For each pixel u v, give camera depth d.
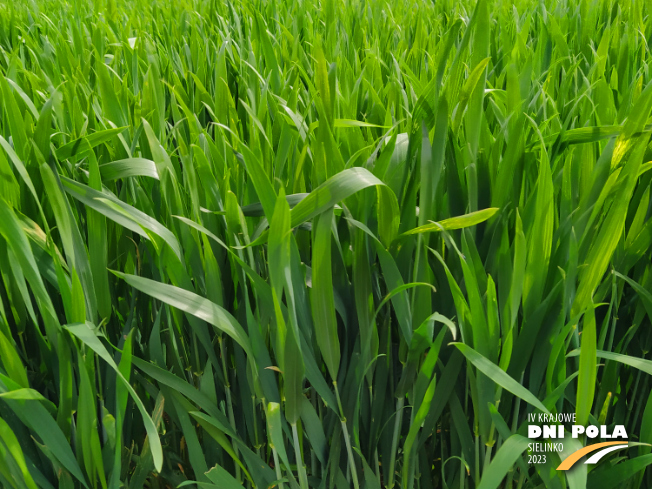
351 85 1.89
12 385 0.88
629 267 1.18
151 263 1.14
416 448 1.14
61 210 0.97
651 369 0.91
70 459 0.97
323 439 1.11
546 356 1.04
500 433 0.99
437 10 3.48
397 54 2.23
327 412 1.17
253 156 0.90
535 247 0.98
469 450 1.14
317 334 0.99
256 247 1.14
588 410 0.97
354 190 0.85
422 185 0.97
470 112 1.06
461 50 1.04
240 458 1.22
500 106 1.49
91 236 1.05
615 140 1.03
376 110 1.54
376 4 3.54
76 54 2.48
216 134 1.33
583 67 2.12
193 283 1.14
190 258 1.08
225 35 2.69
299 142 1.32
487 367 0.90
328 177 1.07
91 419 0.96
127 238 1.21
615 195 1.03
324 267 0.93
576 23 2.71
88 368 1.00
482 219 0.86
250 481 1.16
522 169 1.12
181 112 1.75
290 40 2.43
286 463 1.00
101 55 2.48
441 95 0.97
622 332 1.28
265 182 0.92
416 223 1.09
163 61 2.30
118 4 4.28
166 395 1.11
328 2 2.74
